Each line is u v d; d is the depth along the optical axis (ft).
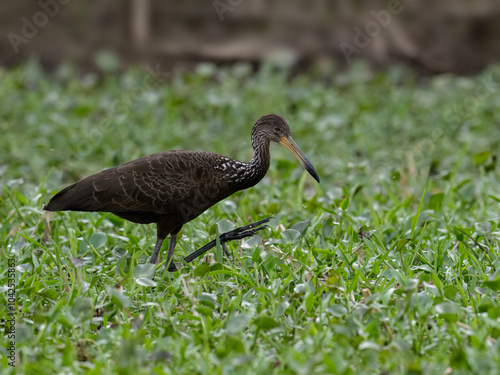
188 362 26.18
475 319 28.86
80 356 27.66
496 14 102.78
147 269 32.42
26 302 31.32
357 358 26.50
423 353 27.04
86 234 38.81
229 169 38.45
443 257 35.12
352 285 31.12
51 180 46.75
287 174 50.14
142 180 36.19
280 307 29.17
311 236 37.78
